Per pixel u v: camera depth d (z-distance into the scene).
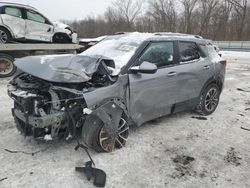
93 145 3.72
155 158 3.82
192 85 5.13
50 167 3.49
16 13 10.15
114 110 3.75
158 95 4.49
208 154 4.02
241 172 3.58
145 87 4.23
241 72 12.71
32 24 10.58
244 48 32.34
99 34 58.81
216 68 5.62
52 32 11.21
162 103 4.61
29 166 3.51
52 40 11.30
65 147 4.00
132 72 4.08
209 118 5.56
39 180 3.23
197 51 5.35
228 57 21.61
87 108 3.57
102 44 4.96
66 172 3.40
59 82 3.41
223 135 4.73
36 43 10.69
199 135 4.68
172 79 4.66
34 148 3.97
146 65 4.00
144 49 4.35
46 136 3.52
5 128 4.72
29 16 10.49
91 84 3.73
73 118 3.59
